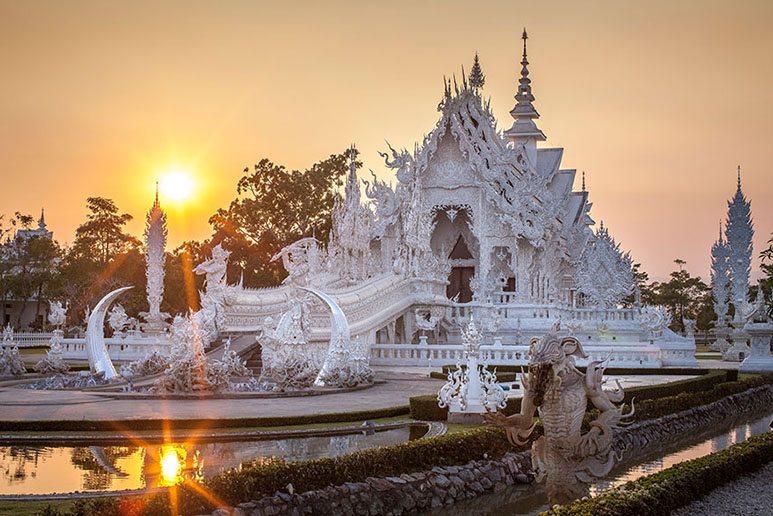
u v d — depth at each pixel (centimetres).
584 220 9612
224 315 4900
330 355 3941
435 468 2202
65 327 8500
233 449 2391
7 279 9075
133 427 2617
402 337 5975
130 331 5622
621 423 2008
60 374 4325
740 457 2198
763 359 5266
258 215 9644
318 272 5844
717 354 7350
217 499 1708
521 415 1972
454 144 7062
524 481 2384
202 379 3406
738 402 4203
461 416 2756
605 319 6800
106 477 2006
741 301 6475
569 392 1923
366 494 1977
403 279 6006
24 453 2322
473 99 7038
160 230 5738
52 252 9231
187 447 2425
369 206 6794
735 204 7169
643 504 1677
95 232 9362
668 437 3341
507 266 7275
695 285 14225
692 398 3738
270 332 3981
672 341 5806
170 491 1658
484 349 5088
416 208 6203
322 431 2630
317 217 9788
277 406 3097
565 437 1917
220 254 4975
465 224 7450
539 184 7375
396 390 3775
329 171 9900
